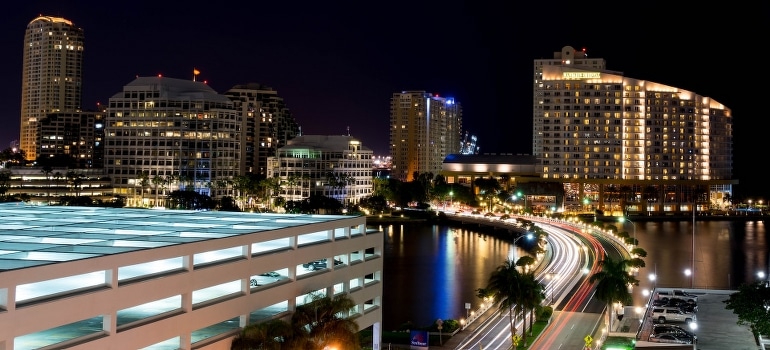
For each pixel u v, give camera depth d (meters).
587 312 174.38
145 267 89.44
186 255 88.19
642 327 132.25
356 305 118.62
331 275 112.25
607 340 141.50
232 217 120.62
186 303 88.12
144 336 82.62
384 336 148.00
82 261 76.44
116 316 79.75
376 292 124.25
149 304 90.31
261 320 99.81
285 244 107.00
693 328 126.31
